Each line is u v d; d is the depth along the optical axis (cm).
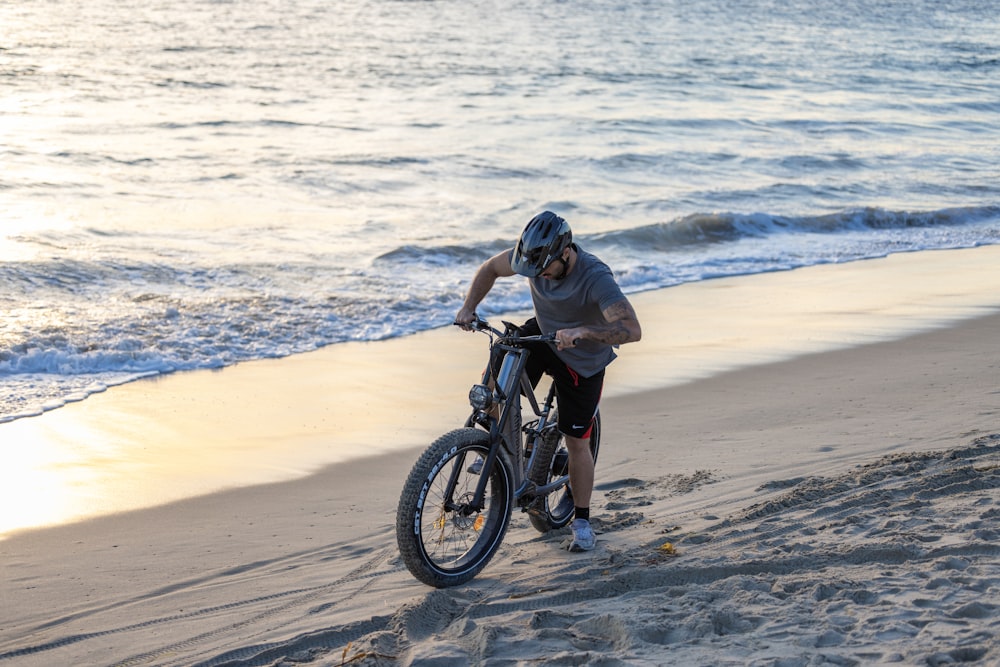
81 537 532
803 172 2342
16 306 1087
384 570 466
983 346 990
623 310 423
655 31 5538
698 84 3781
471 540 475
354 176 2058
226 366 942
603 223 1773
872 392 814
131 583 462
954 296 1263
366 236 1584
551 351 453
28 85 3027
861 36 5775
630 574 422
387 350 1012
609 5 6725
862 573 398
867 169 2402
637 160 2367
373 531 530
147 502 593
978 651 312
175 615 421
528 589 423
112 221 1611
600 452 665
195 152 2234
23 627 413
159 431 748
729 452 653
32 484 626
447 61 4056
